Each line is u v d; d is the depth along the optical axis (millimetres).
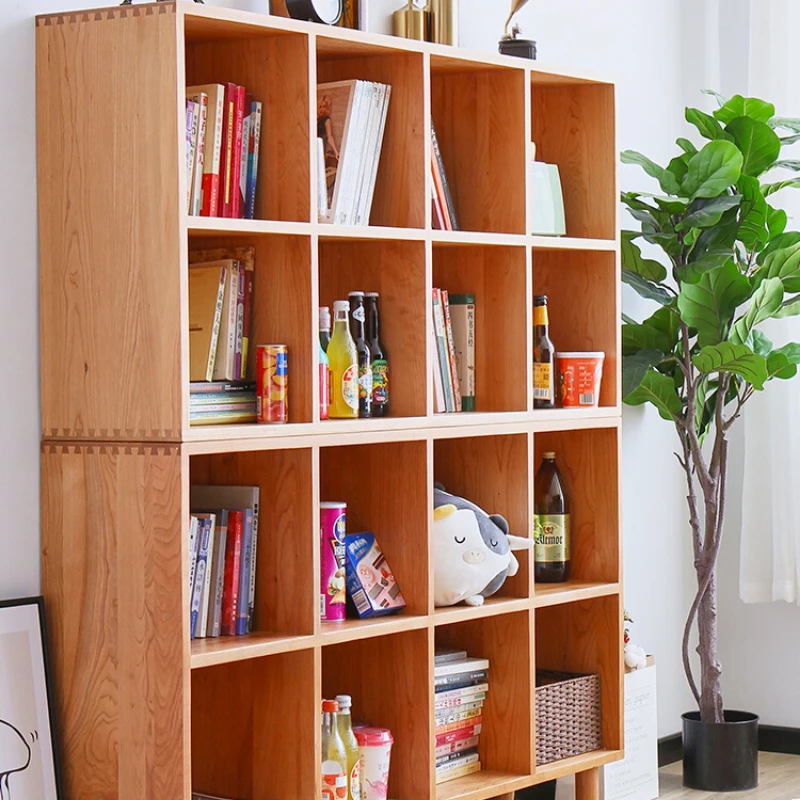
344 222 2766
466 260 3166
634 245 3859
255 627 2664
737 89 4430
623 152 3762
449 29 3193
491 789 2990
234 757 2723
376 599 2820
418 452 2844
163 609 2361
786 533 4188
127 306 2404
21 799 2414
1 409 2461
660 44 4246
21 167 2486
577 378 3258
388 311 2898
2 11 2451
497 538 2992
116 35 2402
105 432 2438
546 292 3434
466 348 3125
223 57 2695
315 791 2594
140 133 2381
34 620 2471
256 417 2617
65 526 2486
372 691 2936
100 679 2443
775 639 4359
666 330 3965
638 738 3734
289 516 2625
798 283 3883
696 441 3877
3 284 2461
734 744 3900
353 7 2865
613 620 3344
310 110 2588
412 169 2848
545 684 3277
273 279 2635
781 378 3801
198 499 2711
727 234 3781
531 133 3434
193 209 2482
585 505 3379
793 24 4203
